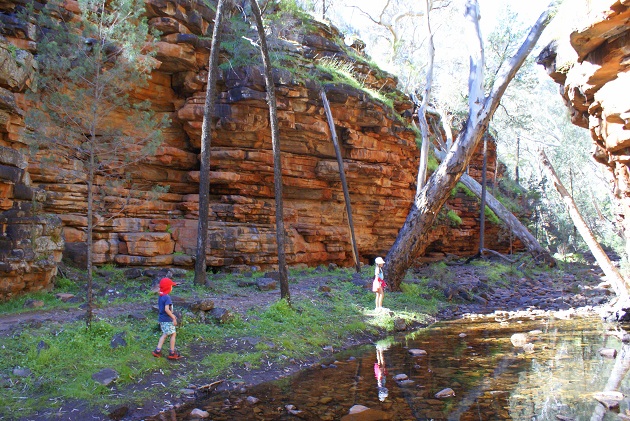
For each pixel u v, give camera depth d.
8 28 12.54
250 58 16.91
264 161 17.47
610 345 10.12
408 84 28.36
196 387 7.28
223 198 17.22
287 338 9.80
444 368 8.50
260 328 10.02
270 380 7.94
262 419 6.14
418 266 24.58
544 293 19.55
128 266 14.92
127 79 9.54
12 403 6.00
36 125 8.79
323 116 18.53
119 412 6.20
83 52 9.32
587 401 6.48
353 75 21.62
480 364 8.73
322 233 19.59
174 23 15.62
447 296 17.16
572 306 16.67
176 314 8.98
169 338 8.62
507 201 35.03
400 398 6.86
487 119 15.29
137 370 7.27
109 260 14.71
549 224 42.09
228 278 15.01
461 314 15.19
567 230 39.84
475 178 33.62
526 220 36.62
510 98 33.00
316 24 22.16
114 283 12.98
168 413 6.39
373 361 9.15
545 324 13.15
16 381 6.45
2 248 9.86
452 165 15.59
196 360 8.17
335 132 18.72
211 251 16.11
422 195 16.16
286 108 17.16
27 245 10.34
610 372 7.96
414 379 7.83
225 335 9.41
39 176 13.43
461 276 21.66
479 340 11.03
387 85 23.77
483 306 16.89
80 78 9.35
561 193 13.52
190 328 9.25
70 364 7.02
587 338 10.97
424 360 9.13
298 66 18.34
